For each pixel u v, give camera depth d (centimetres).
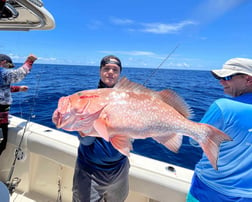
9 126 248
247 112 119
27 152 229
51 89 1024
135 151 396
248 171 120
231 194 124
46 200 227
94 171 145
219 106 128
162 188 173
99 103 106
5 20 166
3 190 133
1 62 261
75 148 207
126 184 162
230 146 123
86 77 2048
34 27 183
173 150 106
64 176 225
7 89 236
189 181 172
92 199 146
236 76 131
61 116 107
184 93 1096
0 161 244
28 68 260
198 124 107
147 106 107
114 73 149
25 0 133
